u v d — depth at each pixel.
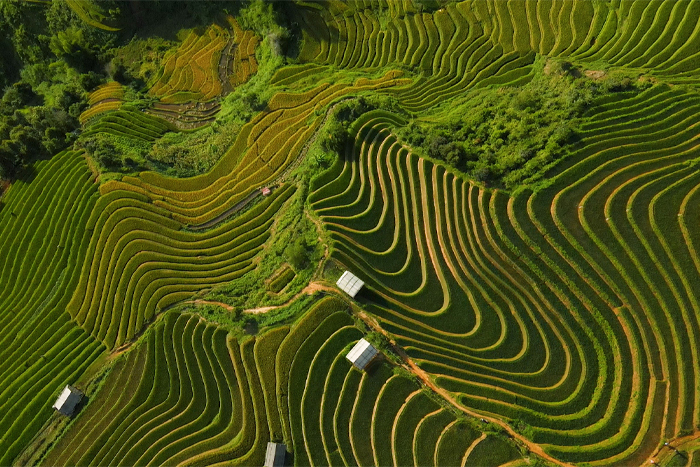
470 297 38.34
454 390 34.97
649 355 33.78
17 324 48.56
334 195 46.44
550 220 38.84
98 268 49.53
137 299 45.88
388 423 34.75
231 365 39.38
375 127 49.19
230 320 41.56
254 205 51.56
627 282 35.78
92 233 51.69
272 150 54.81
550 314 36.44
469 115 48.31
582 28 52.75
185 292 45.31
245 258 47.34
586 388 33.94
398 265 41.25
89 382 42.72
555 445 32.62
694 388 32.19
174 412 39.03
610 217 37.59
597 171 39.47
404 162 45.81
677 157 38.69
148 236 50.19
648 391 33.06
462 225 40.75
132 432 38.69
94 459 38.12
